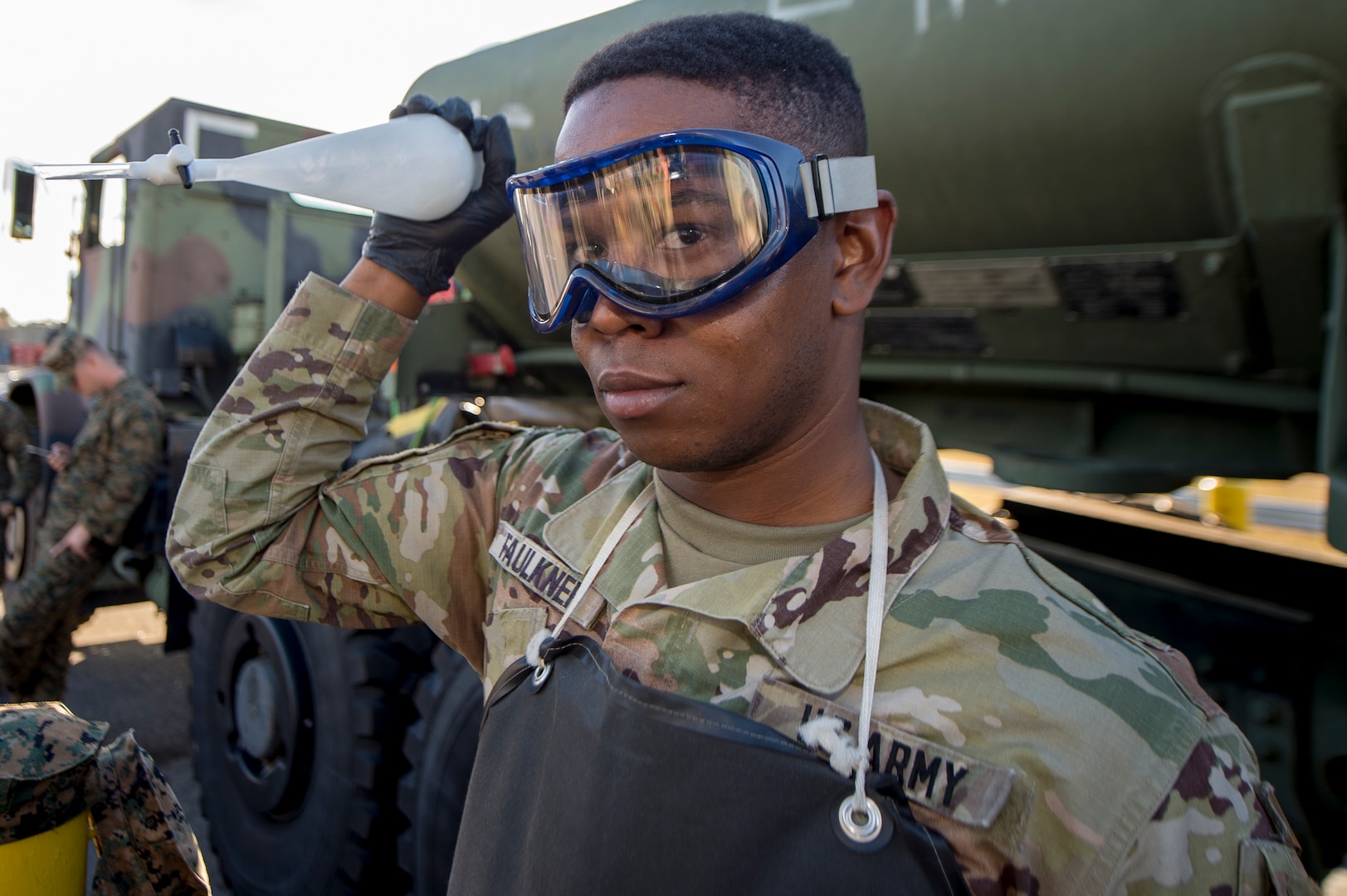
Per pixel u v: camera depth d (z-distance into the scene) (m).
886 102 1.64
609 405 0.72
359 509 1.00
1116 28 1.36
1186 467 1.94
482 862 0.69
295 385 1.03
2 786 0.82
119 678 4.00
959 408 2.31
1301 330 1.57
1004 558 0.71
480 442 1.08
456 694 1.62
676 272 0.66
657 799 0.58
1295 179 1.35
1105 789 0.59
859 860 0.55
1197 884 0.56
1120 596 1.94
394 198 0.95
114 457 2.91
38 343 4.86
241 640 2.22
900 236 1.84
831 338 0.74
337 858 1.85
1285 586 2.01
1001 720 0.62
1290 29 1.23
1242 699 1.70
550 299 0.75
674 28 0.73
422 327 3.03
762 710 0.68
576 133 0.74
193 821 2.78
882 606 0.67
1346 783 1.58
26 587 2.95
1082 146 1.49
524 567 0.87
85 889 0.95
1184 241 1.53
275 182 0.90
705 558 0.78
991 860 0.60
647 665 0.73
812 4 1.68
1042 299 1.78
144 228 3.68
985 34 1.48
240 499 1.00
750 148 0.64
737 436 0.70
